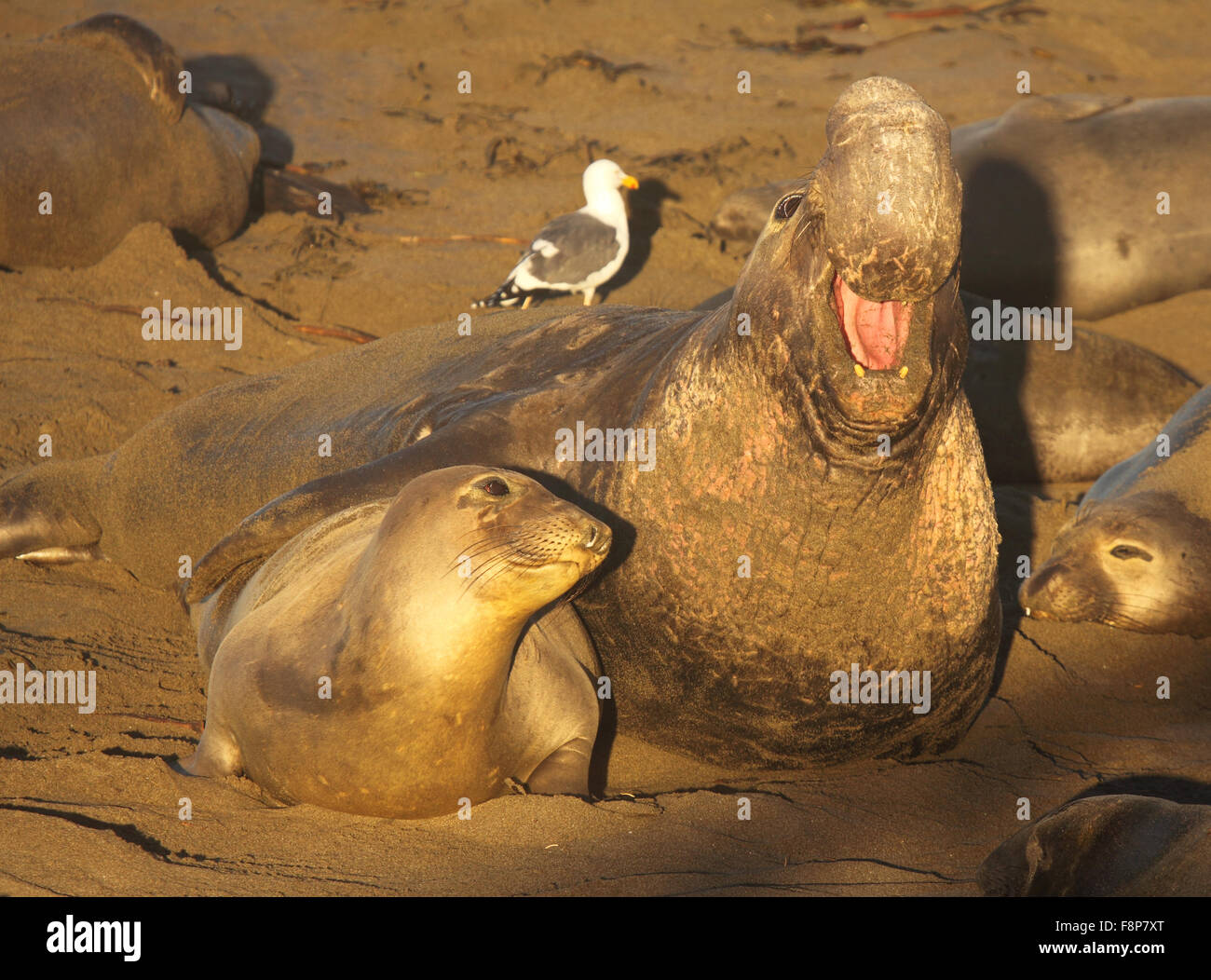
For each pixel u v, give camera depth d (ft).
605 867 35.91
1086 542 57.21
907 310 34.76
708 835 37.96
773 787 42.19
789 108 144.36
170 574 58.13
